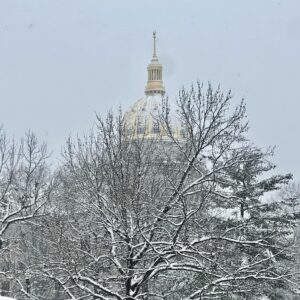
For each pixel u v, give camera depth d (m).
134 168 32.34
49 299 34.84
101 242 32.94
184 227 32.28
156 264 31.30
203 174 31.69
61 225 34.19
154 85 175.12
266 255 36.28
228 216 39.00
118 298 30.69
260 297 39.62
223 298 32.66
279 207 41.34
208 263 32.34
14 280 41.12
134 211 30.92
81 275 31.75
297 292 38.44
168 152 36.53
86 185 34.16
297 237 42.41
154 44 179.88
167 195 33.34
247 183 39.62
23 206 45.53
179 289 32.31
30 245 39.69
